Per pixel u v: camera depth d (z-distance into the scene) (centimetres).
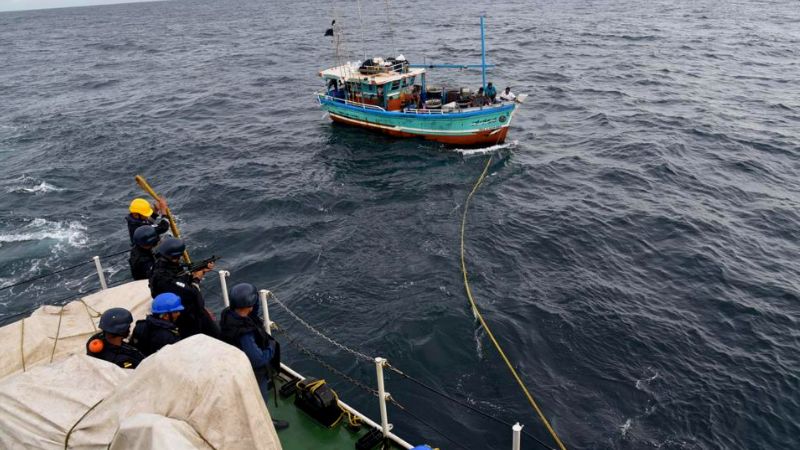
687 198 2569
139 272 941
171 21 17062
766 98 4256
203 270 841
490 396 1410
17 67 8462
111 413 501
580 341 1612
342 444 775
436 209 2566
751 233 2242
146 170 3262
